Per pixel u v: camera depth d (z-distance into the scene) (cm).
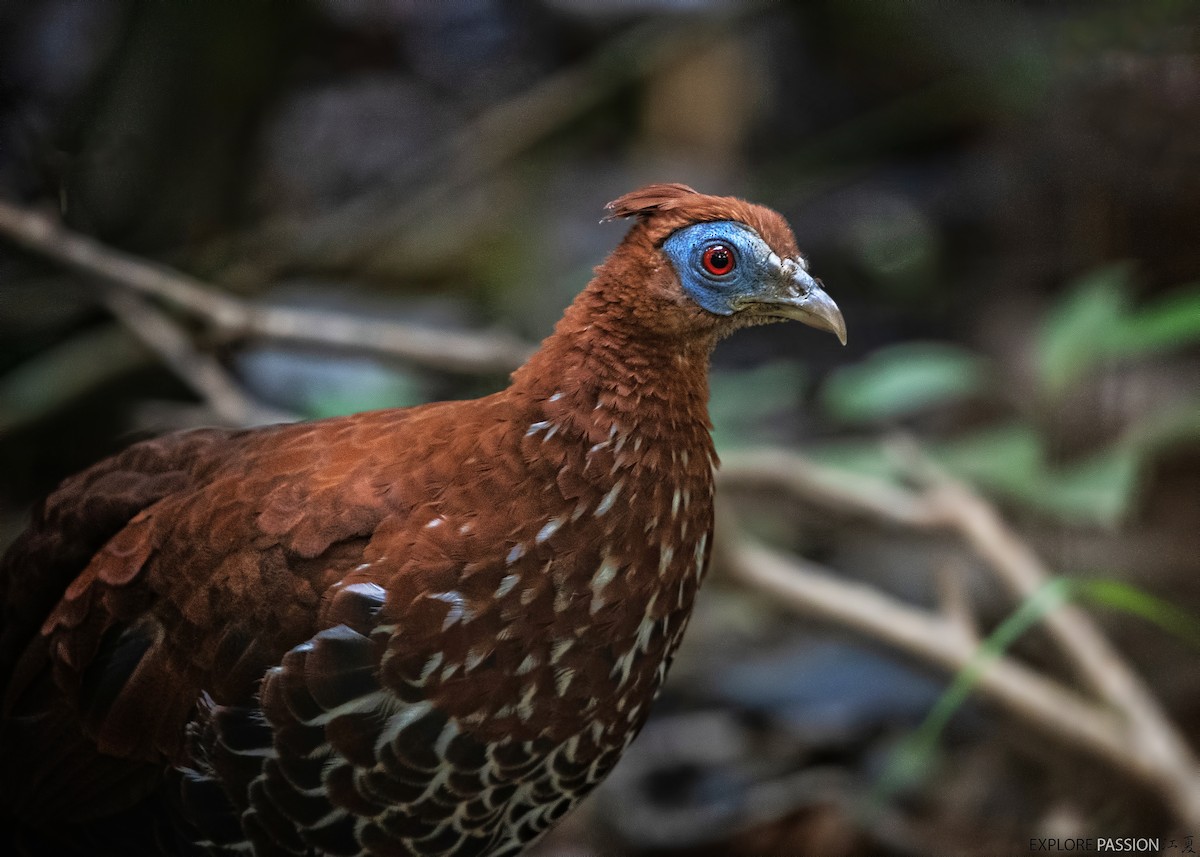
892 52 1614
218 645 561
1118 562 1070
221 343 992
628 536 553
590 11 1638
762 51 1686
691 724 1004
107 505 627
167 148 1200
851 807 887
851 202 1639
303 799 557
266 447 607
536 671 547
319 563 549
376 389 1100
